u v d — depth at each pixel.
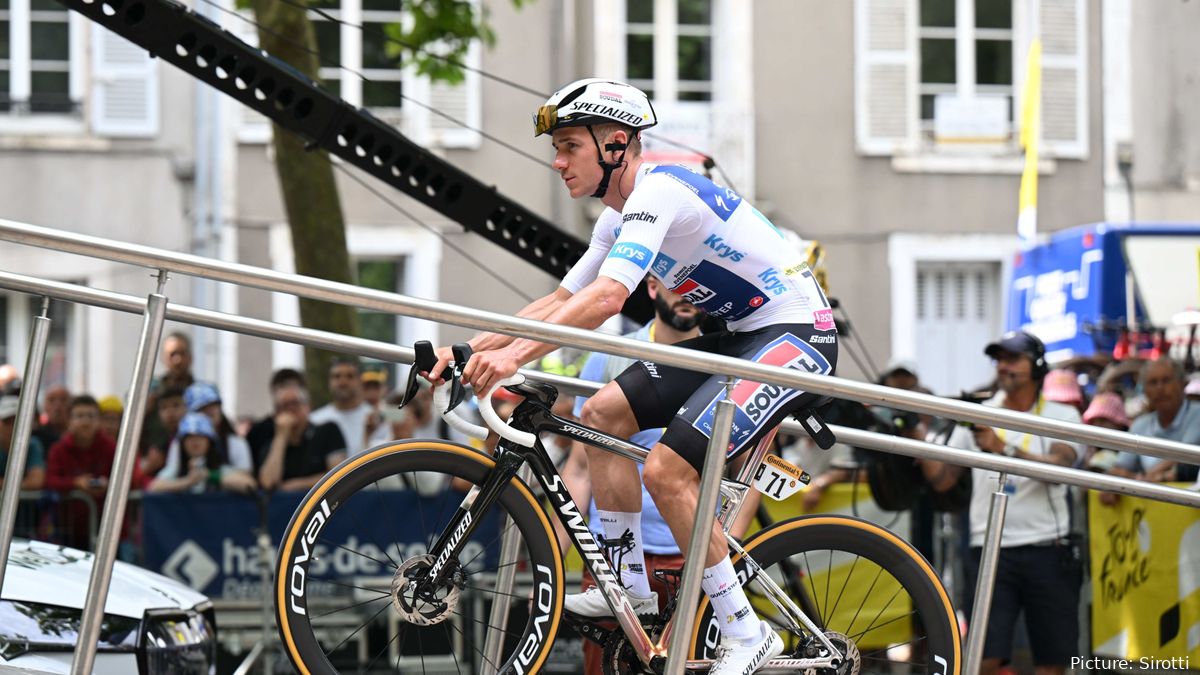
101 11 10.88
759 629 7.38
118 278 29.03
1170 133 31.62
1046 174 31.41
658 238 6.96
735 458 7.47
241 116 29.62
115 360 28.83
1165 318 22.61
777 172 31.02
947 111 31.36
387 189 29.64
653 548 8.97
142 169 29.50
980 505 12.16
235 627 13.57
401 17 29.42
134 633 8.00
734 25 30.80
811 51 31.05
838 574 8.23
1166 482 12.35
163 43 11.10
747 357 7.22
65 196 29.38
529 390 7.19
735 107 30.80
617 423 7.43
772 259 7.30
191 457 14.30
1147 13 31.55
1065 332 23.75
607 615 7.56
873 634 9.47
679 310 9.35
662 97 30.97
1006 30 31.48
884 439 7.64
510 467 7.19
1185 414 12.63
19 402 6.58
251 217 29.64
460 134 29.78
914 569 7.89
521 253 12.67
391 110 29.59
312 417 15.09
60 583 8.14
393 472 7.04
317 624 13.16
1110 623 12.32
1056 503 12.02
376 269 29.97
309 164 18.27
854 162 31.17
